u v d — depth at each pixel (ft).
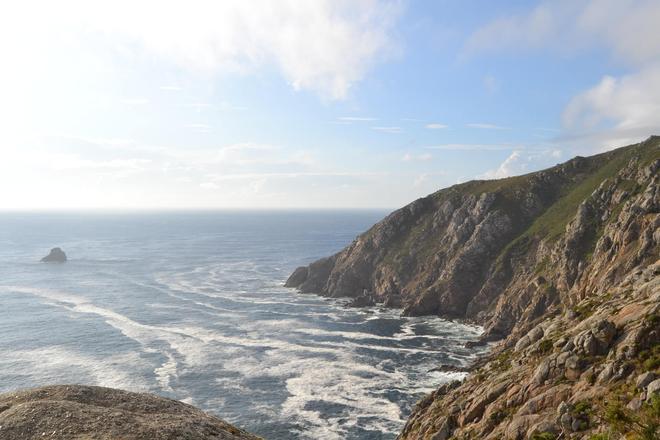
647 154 377.91
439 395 199.00
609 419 97.91
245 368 282.97
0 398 61.82
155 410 61.57
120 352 311.88
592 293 276.21
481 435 137.80
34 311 426.10
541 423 118.52
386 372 276.62
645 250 258.78
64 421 53.42
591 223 359.46
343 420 217.56
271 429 209.36
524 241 428.15
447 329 372.99
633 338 126.00
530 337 202.18
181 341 337.93
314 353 312.09
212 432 57.31
